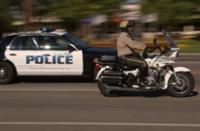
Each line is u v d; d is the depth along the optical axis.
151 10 93.75
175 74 24.45
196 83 30.19
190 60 48.47
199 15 99.25
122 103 23.27
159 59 24.53
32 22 107.19
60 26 102.88
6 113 21.19
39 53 30.56
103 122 19.08
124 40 24.80
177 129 17.77
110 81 24.94
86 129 17.92
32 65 30.66
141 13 94.81
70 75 30.53
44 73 30.62
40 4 113.06
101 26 94.62
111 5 94.00
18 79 32.88
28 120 19.62
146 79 24.62
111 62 25.09
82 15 94.25
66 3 95.81
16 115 20.72
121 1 95.06
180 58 51.50
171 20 93.81
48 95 26.02
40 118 20.02
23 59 30.69
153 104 22.92
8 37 31.23
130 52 24.89
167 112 20.98
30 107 22.56
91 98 24.83
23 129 18.03
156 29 96.56
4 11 103.06
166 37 24.83
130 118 19.80
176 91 24.64
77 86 29.23
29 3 103.56
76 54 30.20
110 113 20.89
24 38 30.92
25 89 28.38
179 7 92.56
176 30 100.50
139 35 84.50
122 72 24.78
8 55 30.75
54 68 30.48
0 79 30.86
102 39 87.56
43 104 23.31
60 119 19.75
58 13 96.44
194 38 94.06
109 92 25.55
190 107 22.11
